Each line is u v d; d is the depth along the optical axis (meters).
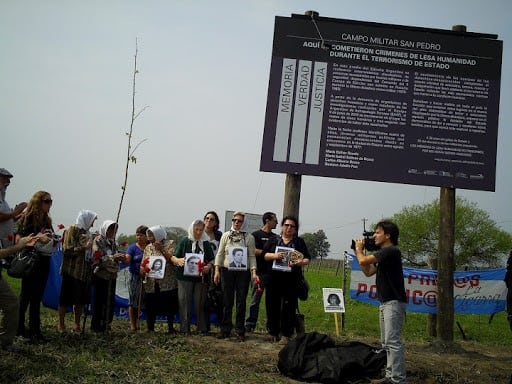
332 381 5.13
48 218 5.48
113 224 6.25
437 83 7.35
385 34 7.36
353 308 12.66
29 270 5.18
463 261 30.14
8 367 4.58
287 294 6.20
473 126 7.34
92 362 5.00
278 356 5.46
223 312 6.53
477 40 7.39
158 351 5.59
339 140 7.27
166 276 6.52
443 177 7.29
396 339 4.89
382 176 7.25
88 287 6.00
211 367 5.30
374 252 5.09
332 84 7.31
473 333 9.70
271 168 7.22
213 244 6.91
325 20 7.36
